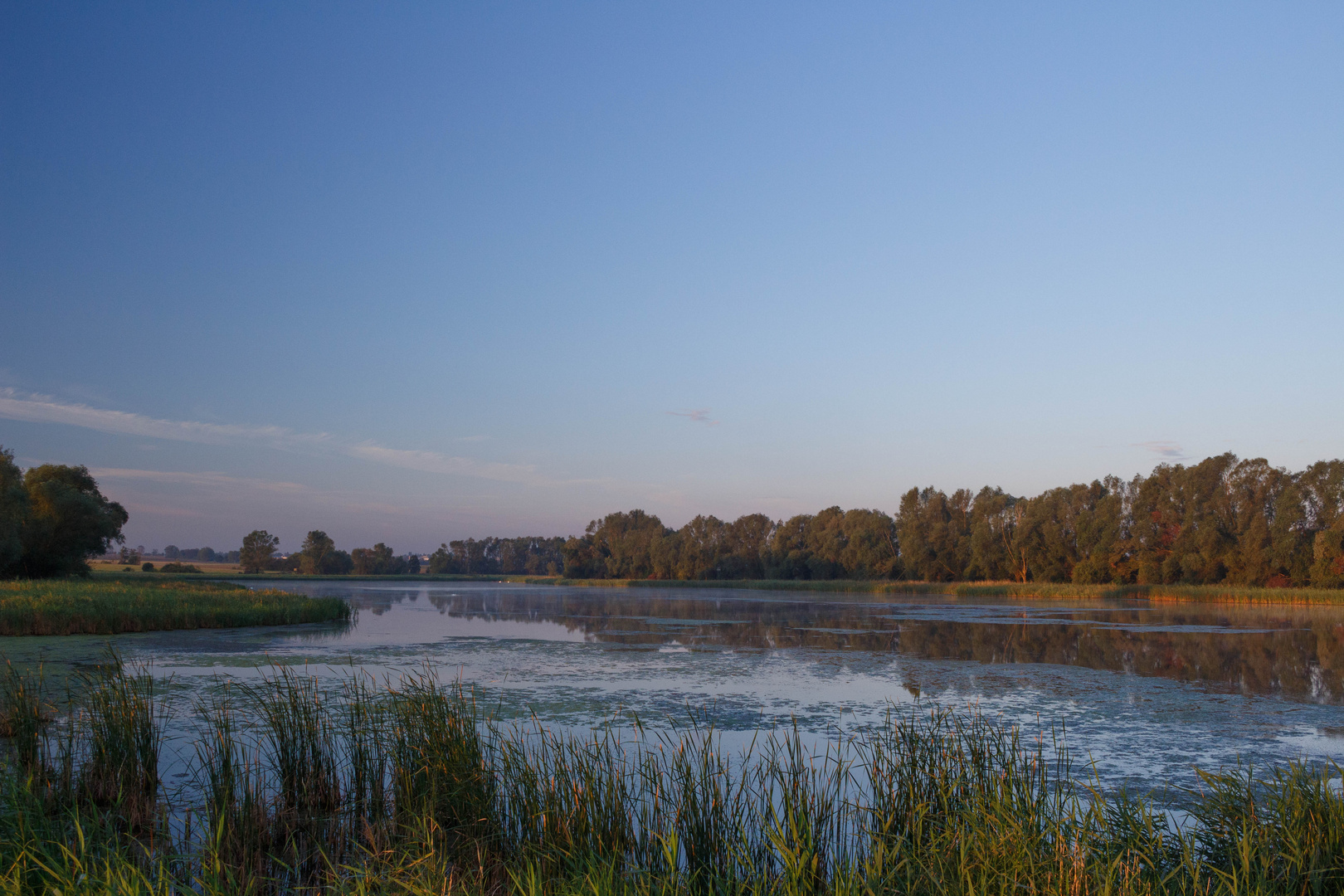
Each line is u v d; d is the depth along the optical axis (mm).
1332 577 59250
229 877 6320
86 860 6082
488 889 6922
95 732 9570
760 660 23797
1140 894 5527
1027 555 80500
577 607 53812
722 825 7227
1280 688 19219
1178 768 11758
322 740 9906
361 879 6391
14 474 58625
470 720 9641
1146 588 64438
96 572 89688
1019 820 6418
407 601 62844
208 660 21766
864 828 7129
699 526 113375
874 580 92938
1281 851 6461
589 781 7688
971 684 19344
